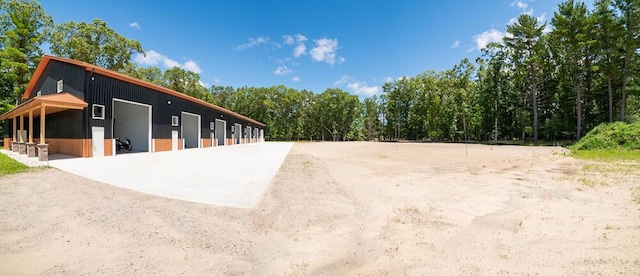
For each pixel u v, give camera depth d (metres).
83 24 24.91
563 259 2.68
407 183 6.83
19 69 21.62
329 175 8.00
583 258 2.69
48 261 2.59
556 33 24.12
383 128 53.50
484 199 5.18
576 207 4.54
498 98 34.31
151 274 2.39
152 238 3.17
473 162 11.48
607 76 23.39
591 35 23.11
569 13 24.12
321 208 4.58
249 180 6.86
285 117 52.62
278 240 3.23
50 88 14.12
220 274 2.43
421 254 2.86
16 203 4.50
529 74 30.39
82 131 11.25
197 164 9.85
